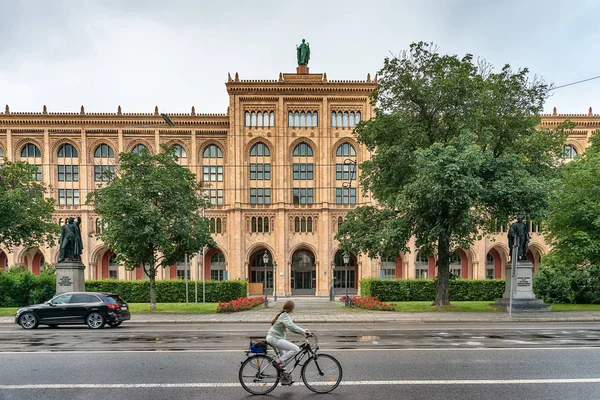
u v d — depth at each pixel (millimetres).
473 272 57938
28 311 19312
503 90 27125
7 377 9789
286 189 57375
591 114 58438
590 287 30953
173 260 30391
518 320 21422
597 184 30953
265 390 8523
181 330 18375
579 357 11609
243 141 57531
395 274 60094
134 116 57688
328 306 33719
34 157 57188
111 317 19359
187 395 8406
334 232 57406
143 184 28234
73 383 9266
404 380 9312
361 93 58062
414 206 25109
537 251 60062
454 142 24484
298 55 61438
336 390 8648
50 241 34656
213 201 58656
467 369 10258
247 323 21656
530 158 27922
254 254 60188
